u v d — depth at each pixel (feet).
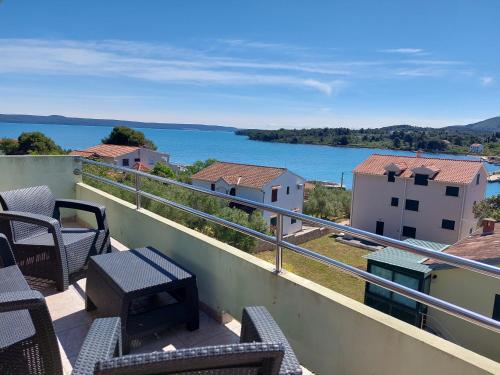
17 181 13.57
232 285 7.21
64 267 8.48
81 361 3.11
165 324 6.90
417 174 72.33
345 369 5.27
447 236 70.49
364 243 55.83
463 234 70.18
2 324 4.83
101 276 7.12
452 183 68.69
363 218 79.92
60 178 14.40
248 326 4.03
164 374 2.75
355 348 5.11
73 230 9.66
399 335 4.60
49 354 4.54
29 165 13.71
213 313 7.80
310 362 5.78
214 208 21.79
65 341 6.88
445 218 70.38
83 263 9.08
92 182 16.89
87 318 7.64
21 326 4.79
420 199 72.59
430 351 4.32
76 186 14.71
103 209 9.72
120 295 6.33
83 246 9.07
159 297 8.19
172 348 6.84
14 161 13.43
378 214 78.02
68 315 7.73
